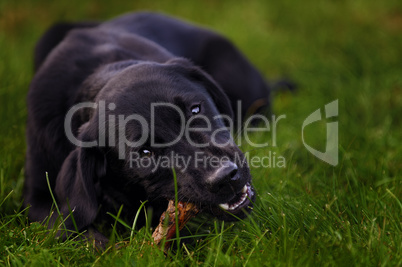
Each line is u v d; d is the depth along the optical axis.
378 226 4.66
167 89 4.96
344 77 9.12
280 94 8.71
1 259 4.62
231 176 4.45
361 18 11.52
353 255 4.11
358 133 6.90
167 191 4.79
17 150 6.59
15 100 7.71
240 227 4.94
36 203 5.46
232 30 11.17
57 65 6.02
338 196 5.27
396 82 8.70
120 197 5.21
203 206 4.73
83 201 4.76
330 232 4.62
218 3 12.91
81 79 5.80
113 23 7.84
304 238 4.44
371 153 6.39
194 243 4.89
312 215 4.84
